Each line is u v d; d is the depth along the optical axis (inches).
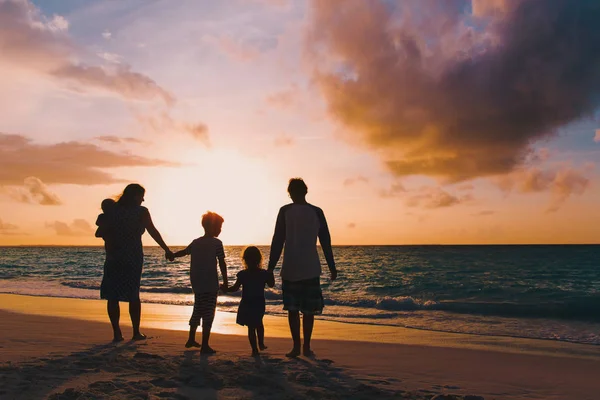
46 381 147.3
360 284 983.0
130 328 311.7
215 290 218.2
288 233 205.6
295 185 209.5
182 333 291.9
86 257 3073.3
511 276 1224.8
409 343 289.7
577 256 2632.9
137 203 233.3
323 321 407.8
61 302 519.2
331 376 173.3
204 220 223.1
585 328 368.5
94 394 132.4
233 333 319.0
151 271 1450.5
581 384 181.6
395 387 161.6
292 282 204.8
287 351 228.8
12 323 330.6
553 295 682.8
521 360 231.5
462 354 245.8
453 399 144.3
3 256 3312.0
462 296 705.6
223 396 138.3
